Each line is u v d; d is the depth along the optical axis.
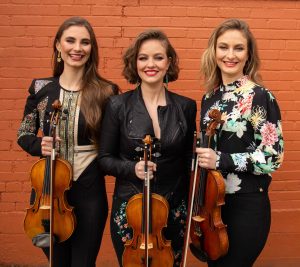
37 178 2.52
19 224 3.60
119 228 2.51
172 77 2.64
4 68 3.47
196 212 2.39
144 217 2.33
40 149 2.59
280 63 3.54
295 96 3.57
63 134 2.58
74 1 3.44
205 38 3.50
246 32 2.45
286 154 3.60
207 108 2.56
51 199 2.42
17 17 3.44
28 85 3.49
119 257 2.55
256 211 2.39
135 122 2.47
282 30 3.52
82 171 2.61
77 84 2.66
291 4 3.50
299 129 3.59
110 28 3.46
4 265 3.63
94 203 2.63
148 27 3.47
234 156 2.33
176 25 3.48
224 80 2.53
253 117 2.35
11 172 3.56
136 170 2.38
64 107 2.59
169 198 2.51
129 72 2.57
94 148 2.64
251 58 2.51
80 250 2.64
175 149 2.48
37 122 2.72
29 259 3.63
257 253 2.43
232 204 2.41
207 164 2.31
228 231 2.42
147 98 2.55
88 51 2.61
